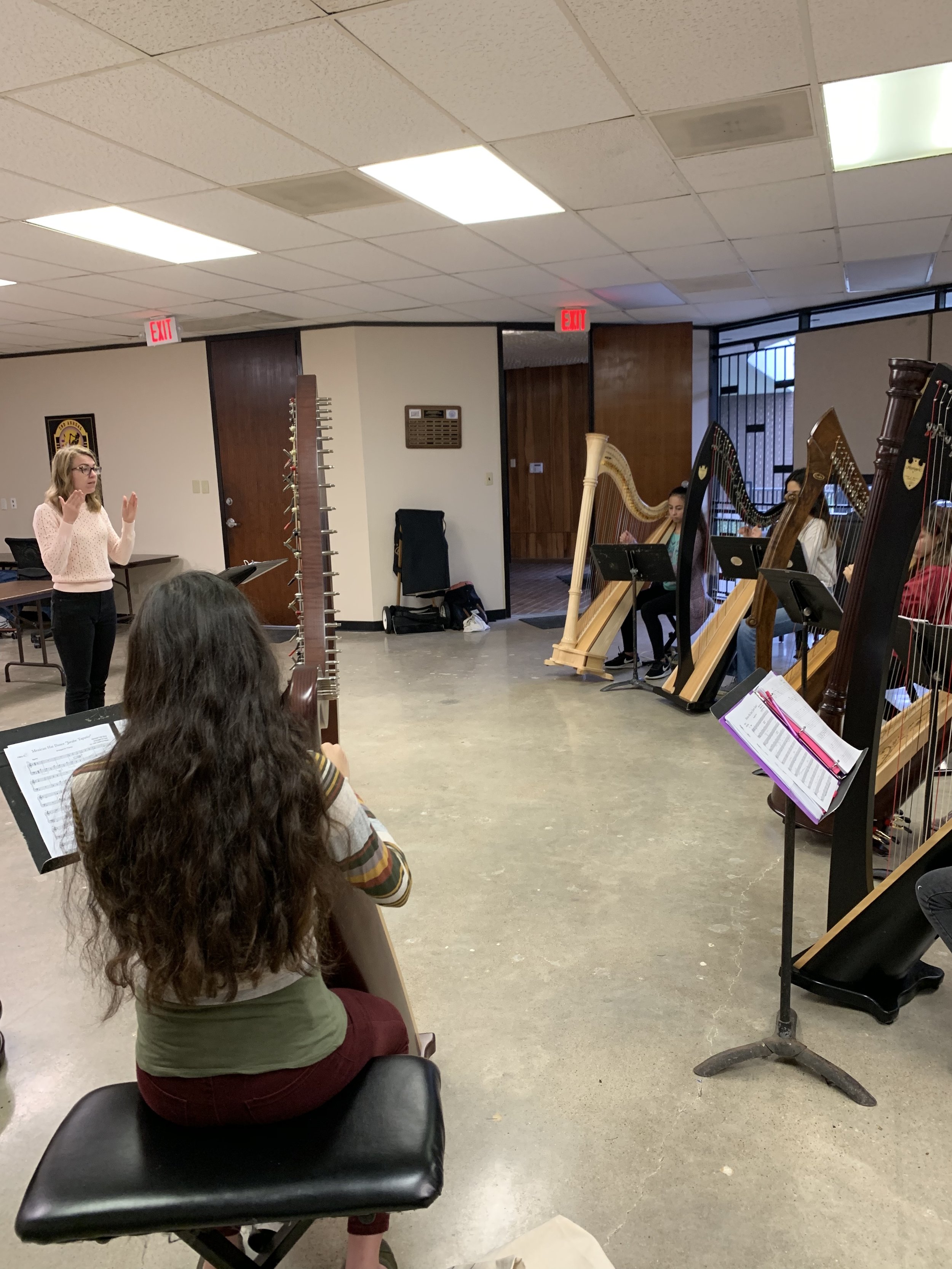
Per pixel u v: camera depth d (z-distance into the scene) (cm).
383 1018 134
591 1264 140
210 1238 122
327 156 339
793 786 170
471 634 720
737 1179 168
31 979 247
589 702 504
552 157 348
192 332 736
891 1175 168
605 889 284
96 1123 120
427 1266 153
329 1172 109
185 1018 112
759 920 262
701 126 320
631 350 748
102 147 322
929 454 193
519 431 1152
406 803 362
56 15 228
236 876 100
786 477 773
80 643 418
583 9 236
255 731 103
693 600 675
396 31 243
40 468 840
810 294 652
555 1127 183
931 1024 212
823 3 237
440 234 451
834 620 271
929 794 254
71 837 129
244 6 226
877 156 356
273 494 765
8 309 621
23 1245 162
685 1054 205
